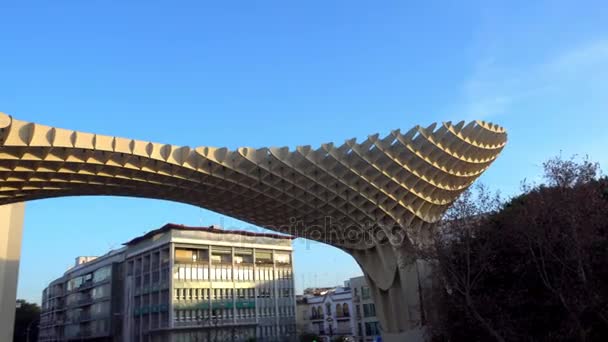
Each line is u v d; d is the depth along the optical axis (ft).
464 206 71.92
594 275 61.31
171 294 198.18
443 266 70.03
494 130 91.86
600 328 61.72
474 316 67.77
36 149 63.62
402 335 93.66
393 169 87.97
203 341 199.00
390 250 97.04
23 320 315.37
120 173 75.87
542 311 68.44
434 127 84.69
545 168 64.64
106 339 231.30
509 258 71.05
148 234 220.84
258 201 92.38
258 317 221.25
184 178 80.69
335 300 272.51
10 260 102.58
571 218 58.08
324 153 84.94
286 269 240.94
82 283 271.49
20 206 106.52
